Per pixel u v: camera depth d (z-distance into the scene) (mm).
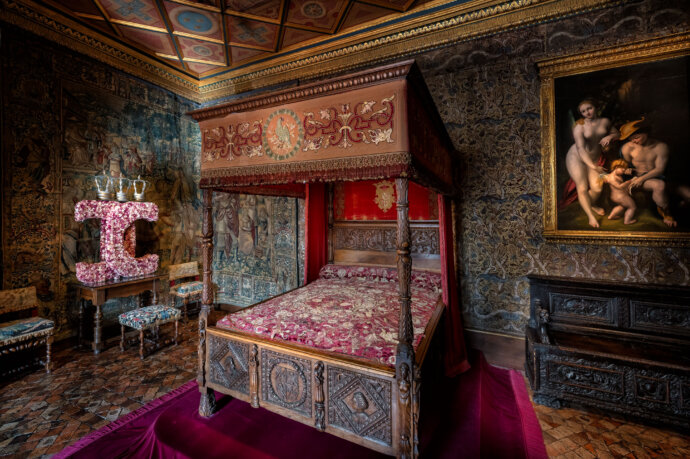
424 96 2201
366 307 3209
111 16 4320
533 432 2676
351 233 4914
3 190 3898
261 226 5898
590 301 3463
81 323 4449
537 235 3785
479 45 4035
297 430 2521
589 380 2904
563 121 3605
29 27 4031
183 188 6176
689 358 2781
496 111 3965
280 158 2324
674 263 3195
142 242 5496
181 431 2533
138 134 5430
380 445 2072
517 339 3871
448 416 2730
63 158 4473
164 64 5652
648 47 3203
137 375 3641
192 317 5863
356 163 2018
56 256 4398
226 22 4492
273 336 2588
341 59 4984
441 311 3314
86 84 4719
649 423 2793
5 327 3469
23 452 2424
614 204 3395
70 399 3148
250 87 5891
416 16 4246
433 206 4297
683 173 3117
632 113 3303
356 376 2156
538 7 3680
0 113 3850
